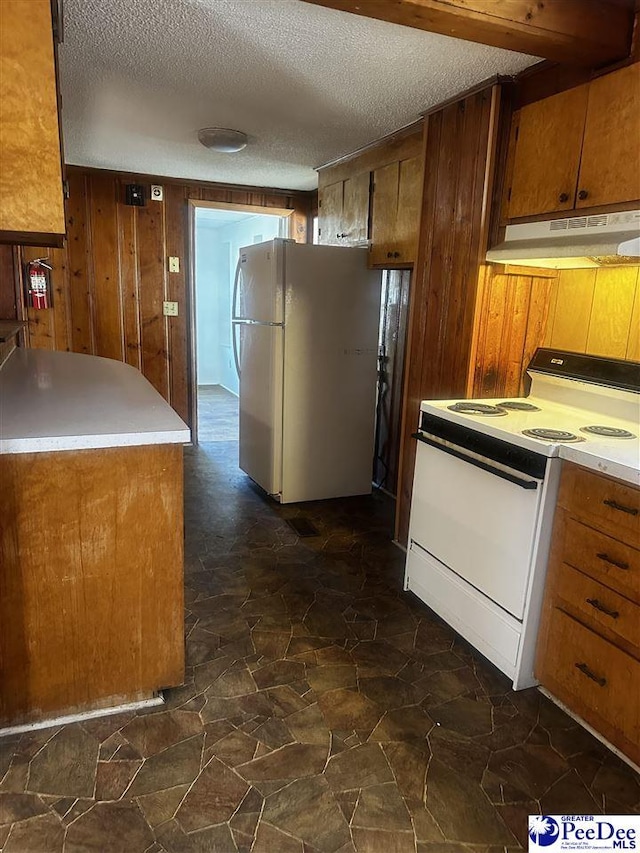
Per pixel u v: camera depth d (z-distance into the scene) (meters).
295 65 2.24
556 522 1.85
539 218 2.20
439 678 2.02
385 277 3.86
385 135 3.17
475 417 2.19
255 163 3.90
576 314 2.49
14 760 1.59
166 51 2.14
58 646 1.69
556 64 2.09
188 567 2.77
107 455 1.62
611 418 2.26
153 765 1.59
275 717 1.80
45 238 1.64
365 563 2.87
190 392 4.86
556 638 1.88
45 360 2.97
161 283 4.58
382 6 1.56
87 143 3.46
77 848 1.35
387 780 1.58
